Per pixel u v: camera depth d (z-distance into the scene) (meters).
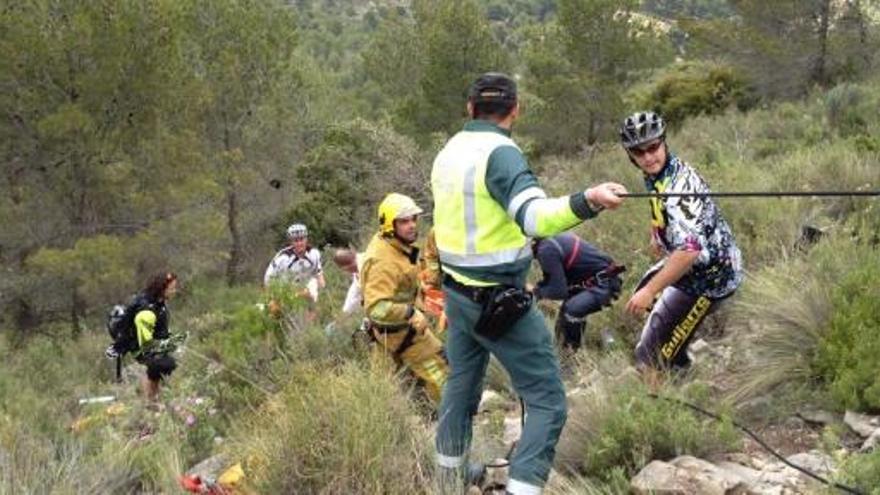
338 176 19.36
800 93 21.69
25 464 5.09
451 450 4.18
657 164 4.77
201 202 19.38
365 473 4.22
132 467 5.62
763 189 8.89
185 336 9.29
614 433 4.52
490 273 3.72
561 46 24.36
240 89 22.12
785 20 21.72
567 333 6.38
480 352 4.14
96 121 16.91
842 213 7.73
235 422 6.40
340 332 7.32
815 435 4.73
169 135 18.22
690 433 4.47
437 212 3.87
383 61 34.12
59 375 12.79
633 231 8.15
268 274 10.23
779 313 5.59
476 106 3.77
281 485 4.31
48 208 17.50
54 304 18.00
